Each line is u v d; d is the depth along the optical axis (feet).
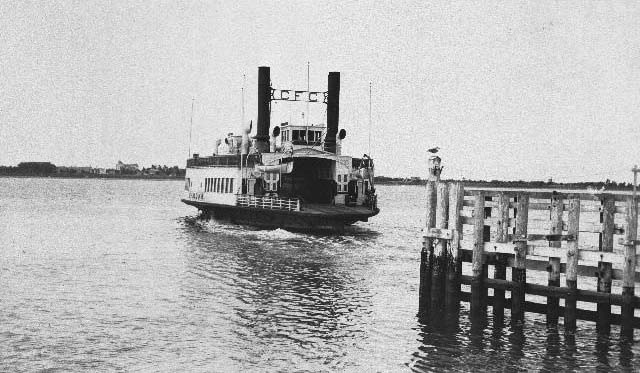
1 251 153.07
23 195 529.86
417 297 102.22
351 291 106.63
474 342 77.00
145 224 239.91
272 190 204.54
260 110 224.94
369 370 68.03
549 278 78.48
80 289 106.52
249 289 107.45
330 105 222.48
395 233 215.10
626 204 72.02
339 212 188.44
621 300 72.64
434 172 90.63
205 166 249.75
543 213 336.08
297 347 75.77
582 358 71.31
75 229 214.90
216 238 183.21
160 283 112.16
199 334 80.64
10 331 80.74
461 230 85.30
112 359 70.79
